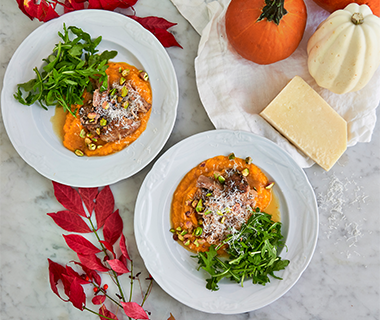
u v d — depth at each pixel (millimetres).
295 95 766
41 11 782
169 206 779
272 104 765
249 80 800
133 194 805
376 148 803
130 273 800
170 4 804
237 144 763
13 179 809
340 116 776
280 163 765
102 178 774
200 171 771
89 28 777
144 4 804
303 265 765
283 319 800
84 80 765
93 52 775
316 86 799
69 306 806
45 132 790
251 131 787
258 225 755
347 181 800
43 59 770
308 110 766
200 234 754
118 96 771
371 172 801
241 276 764
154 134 775
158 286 802
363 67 729
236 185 750
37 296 808
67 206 785
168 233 778
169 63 770
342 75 739
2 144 810
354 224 800
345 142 770
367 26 714
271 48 740
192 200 761
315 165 801
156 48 771
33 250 808
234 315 801
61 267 796
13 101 776
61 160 781
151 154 771
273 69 800
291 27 728
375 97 782
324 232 803
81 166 777
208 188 755
